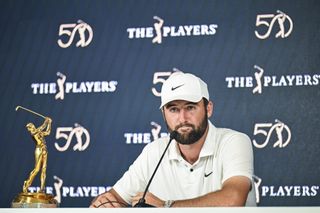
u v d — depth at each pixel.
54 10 4.90
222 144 3.81
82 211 2.50
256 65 4.59
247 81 4.59
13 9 4.95
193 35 4.70
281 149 4.50
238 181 3.56
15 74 4.86
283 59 4.57
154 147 3.99
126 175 4.02
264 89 4.57
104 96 4.75
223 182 3.66
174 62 4.70
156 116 4.67
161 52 4.73
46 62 4.85
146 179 3.96
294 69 4.55
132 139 4.68
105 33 4.81
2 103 4.83
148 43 4.75
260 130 4.54
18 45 4.90
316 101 4.50
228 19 4.68
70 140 4.73
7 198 4.73
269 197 4.46
